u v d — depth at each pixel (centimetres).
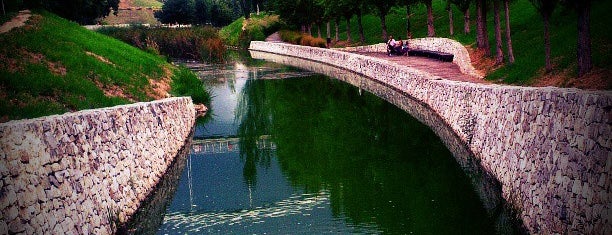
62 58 2512
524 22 4153
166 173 2048
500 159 1642
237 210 1648
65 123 1230
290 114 3362
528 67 2852
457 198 1667
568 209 1073
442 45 4934
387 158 2212
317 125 3020
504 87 1761
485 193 1711
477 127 2048
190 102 2994
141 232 1472
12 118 1596
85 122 1352
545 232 1174
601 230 932
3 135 963
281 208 1647
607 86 1992
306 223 1521
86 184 1253
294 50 7644
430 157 2162
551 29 3397
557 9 3650
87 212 1218
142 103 2038
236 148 2558
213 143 2636
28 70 2136
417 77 3531
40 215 1016
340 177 1998
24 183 990
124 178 1533
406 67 4019
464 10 4759
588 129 1021
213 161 2300
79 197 1197
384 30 6450
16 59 2223
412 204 1638
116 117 1606
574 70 2392
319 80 4788
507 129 1612
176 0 11538
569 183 1084
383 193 1762
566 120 1143
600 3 3089
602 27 2694
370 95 3916
